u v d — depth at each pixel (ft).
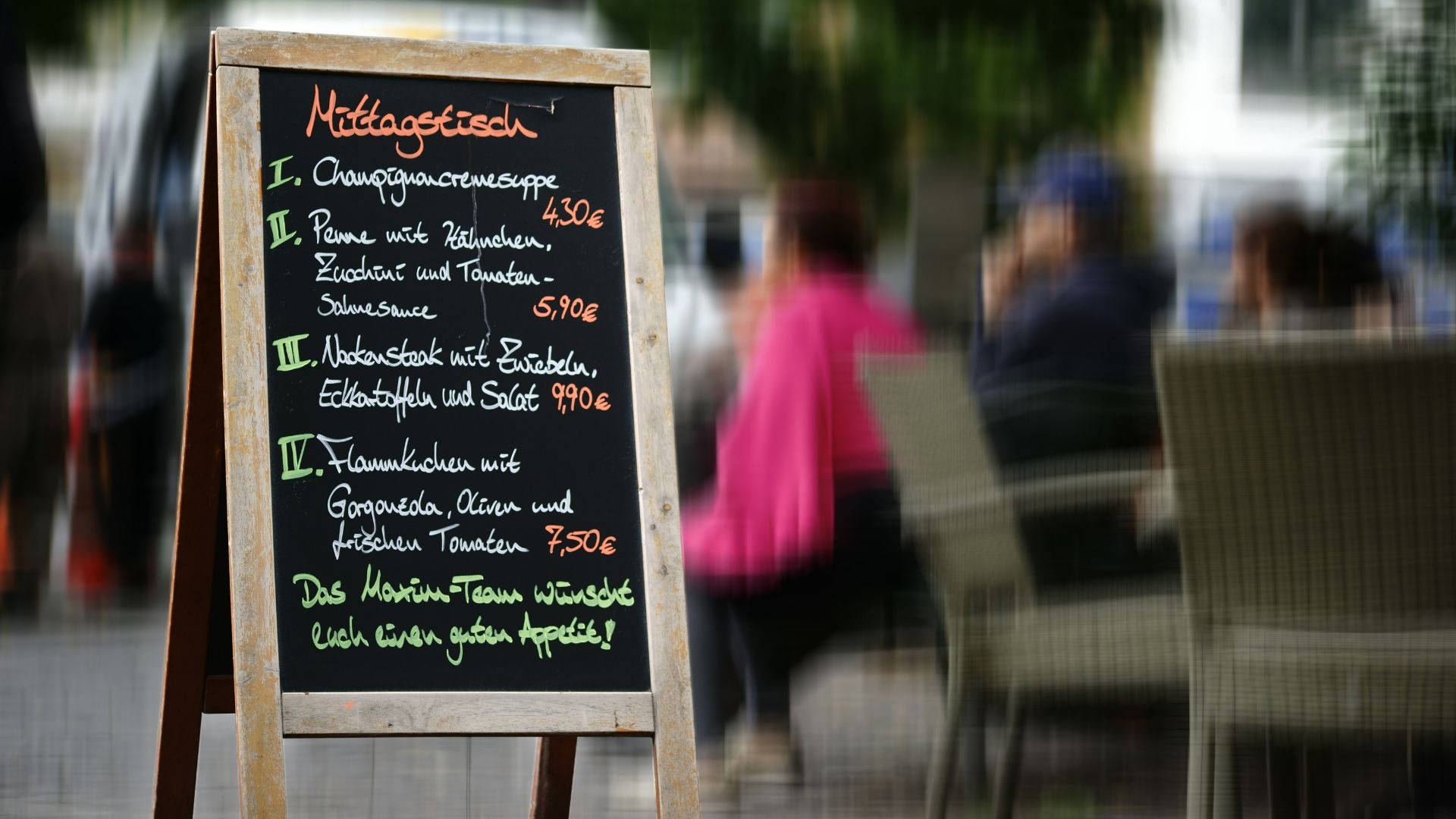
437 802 20.88
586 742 23.99
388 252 14.17
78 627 33.42
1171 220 49.55
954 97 46.50
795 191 22.54
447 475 13.92
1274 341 12.28
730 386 31.65
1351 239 22.45
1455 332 12.25
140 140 37.91
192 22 40.45
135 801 20.62
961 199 43.09
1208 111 57.88
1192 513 12.77
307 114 14.19
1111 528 19.11
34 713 25.66
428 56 14.49
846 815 20.45
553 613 13.87
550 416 14.21
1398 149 34.47
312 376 13.82
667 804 13.64
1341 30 35.22
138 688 27.63
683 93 46.75
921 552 16.26
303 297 13.91
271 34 14.19
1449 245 34.37
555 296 14.44
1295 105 58.18
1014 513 15.67
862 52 46.73
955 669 15.64
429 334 14.14
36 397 37.35
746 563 22.03
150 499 38.19
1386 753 18.45
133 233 37.81
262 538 13.33
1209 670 12.87
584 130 14.80
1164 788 21.11
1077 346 22.03
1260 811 19.11
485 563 13.83
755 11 46.60
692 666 22.70
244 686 13.05
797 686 27.04
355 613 13.50
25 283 37.29
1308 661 12.59
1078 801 20.48
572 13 44.62
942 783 15.79
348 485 13.69
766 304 23.98
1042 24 47.24
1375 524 12.38
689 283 33.94
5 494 37.52
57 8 42.60
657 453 14.25
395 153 14.35
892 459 16.22
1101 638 14.99
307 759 23.26
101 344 37.45
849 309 22.25
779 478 22.03
